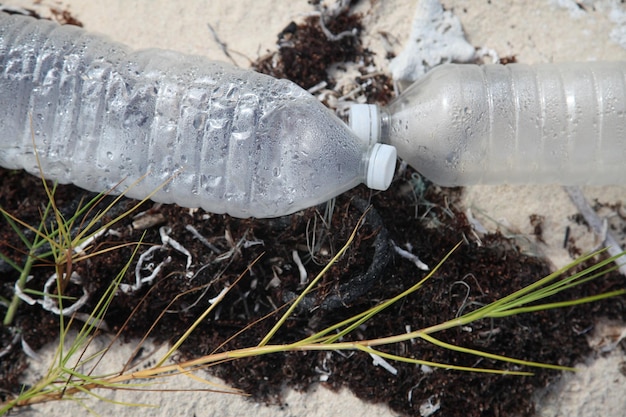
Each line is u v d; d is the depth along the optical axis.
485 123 0.71
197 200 0.70
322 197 0.68
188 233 0.73
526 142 0.71
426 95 0.70
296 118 0.68
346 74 0.77
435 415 0.74
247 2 0.77
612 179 0.74
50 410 0.73
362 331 0.74
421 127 0.70
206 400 0.74
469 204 0.76
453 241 0.74
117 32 0.77
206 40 0.77
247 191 0.69
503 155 0.71
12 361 0.73
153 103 0.69
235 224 0.73
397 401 0.74
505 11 0.77
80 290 0.73
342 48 0.77
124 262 0.73
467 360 0.74
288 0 0.77
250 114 0.68
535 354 0.75
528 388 0.74
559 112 0.71
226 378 0.74
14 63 0.69
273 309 0.74
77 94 0.69
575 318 0.76
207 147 0.68
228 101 0.69
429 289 0.74
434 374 0.74
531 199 0.77
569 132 0.71
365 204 0.73
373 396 0.74
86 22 0.77
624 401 0.75
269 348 0.62
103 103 0.69
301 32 0.76
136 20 0.77
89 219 0.73
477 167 0.71
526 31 0.77
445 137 0.70
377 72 0.77
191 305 0.73
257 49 0.77
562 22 0.77
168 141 0.69
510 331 0.74
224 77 0.70
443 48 0.77
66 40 0.70
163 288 0.73
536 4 0.77
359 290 0.72
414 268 0.74
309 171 0.67
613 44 0.77
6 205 0.74
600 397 0.75
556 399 0.75
